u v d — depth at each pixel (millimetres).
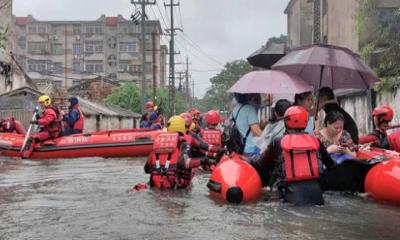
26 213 5613
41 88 34000
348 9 20234
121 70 80688
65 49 81062
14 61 27328
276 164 6324
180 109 63594
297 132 5906
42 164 11938
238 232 4633
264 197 6387
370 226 4840
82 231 4766
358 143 7520
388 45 14969
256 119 7582
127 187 7598
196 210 5656
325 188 6652
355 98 16750
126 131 14617
